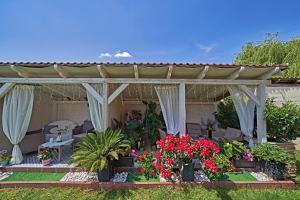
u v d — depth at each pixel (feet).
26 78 20.97
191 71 19.81
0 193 16.24
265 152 18.92
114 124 27.20
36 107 28.07
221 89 27.61
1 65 18.15
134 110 37.93
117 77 21.89
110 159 18.10
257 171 19.80
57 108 35.01
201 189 16.61
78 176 18.66
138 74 20.88
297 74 33.86
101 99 20.98
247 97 22.45
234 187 16.96
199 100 38.42
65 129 28.78
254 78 22.06
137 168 19.70
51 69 19.27
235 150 20.25
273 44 43.37
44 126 28.89
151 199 15.56
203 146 17.47
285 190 16.85
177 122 22.12
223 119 33.22
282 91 29.99
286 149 19.62
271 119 21.76
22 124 21.72
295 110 22.16
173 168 17.81
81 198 15.67
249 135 21.88
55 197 15.78
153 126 26.45
